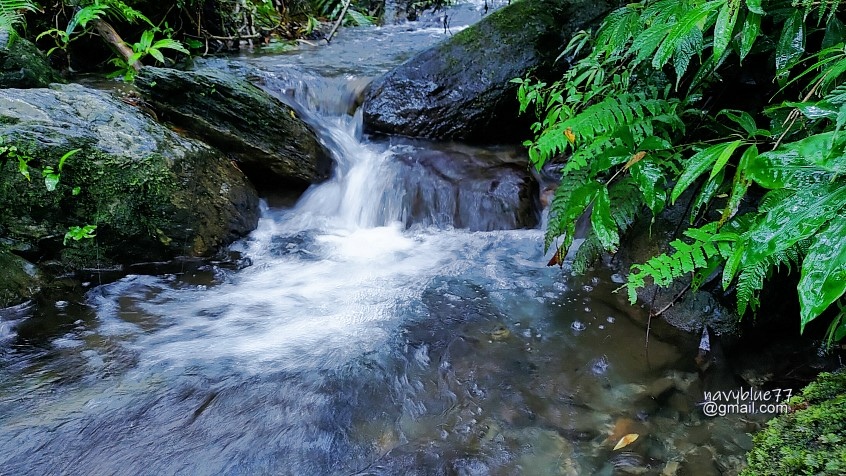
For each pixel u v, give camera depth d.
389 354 2.71
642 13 2.07
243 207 3.96
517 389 2.46
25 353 2.65
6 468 2.02
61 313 2.97
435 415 2.32
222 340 2.83
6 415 2.26
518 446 2.14
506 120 4.76
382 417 2.32
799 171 1.23
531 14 4.96
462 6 8.83
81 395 2.39
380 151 4.71
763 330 2.63
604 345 2.72
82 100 3.53
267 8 6.89
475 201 4.07
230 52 6.29
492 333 2.86
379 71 5.68
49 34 4.96
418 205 4.21
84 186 3.24
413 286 3.34
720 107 2.76
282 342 2.81
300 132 4.32
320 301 3.20
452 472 2.02
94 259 3.32
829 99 1.25
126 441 2.16
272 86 5.23
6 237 3.10
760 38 2.09
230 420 2.29
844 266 1.03
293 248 3.85
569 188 2.71
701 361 2.55
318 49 6.62
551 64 4.76
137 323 2.95
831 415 1.59
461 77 4.78
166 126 4.05
